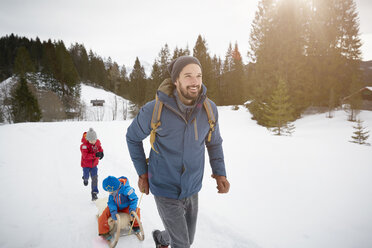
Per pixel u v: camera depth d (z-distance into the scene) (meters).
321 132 24.75
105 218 2.95
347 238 3.12
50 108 53.78
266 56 35.72
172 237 1.68
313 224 3.52
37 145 9.95
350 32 38.28
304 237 3.14
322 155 8.67
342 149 9.87
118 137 13.67
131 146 1.70
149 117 1.47
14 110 45.34
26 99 46.06
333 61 37.44
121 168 6.52
